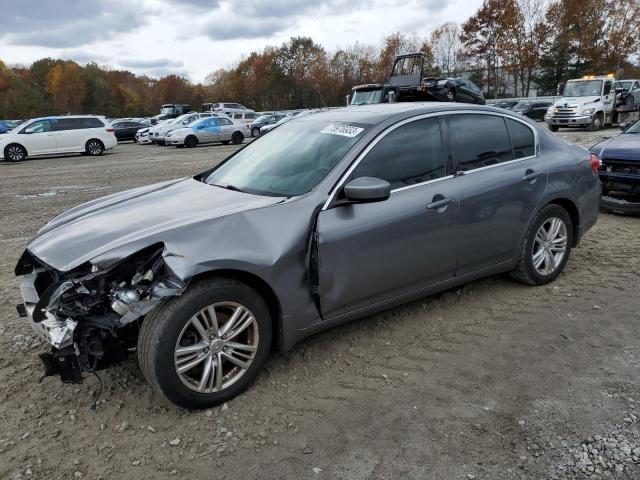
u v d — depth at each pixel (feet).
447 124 12.75
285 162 12.14
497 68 189.88
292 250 10.01
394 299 11.84
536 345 11.70
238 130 86.12
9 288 16.20
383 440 8.74
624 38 172.86
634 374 10.36
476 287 15.07
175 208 10.87
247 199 10.96
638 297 13.99
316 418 9.39
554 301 13.99
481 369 10.82
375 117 12.21
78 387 10.55
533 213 14.06
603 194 22.49
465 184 12.55
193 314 9.16
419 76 60.85
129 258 9.27
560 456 8.21
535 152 14.44
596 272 15.98
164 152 72.84
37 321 9.46
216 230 9.49
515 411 9.36
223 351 9.70
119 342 9.55
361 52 226.99
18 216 28.12
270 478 7.98
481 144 13.29
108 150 81.51
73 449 8.75
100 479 8.06
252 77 268.41
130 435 9.08
